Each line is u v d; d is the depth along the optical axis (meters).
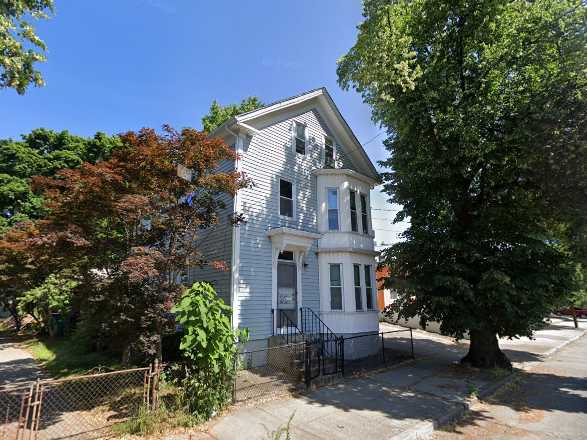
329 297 12.96
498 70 10.56
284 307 11.79
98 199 6.98
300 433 5.33
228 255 10.90
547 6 9.97
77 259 7.62
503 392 8.59
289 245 11.89
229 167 11.53
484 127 10.19
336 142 16.09
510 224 10.77
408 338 17.83
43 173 22.81
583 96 8.71
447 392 7.98
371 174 17.19
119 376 7.90
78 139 24.77
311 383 8.18
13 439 4.75
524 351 15.52
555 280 9.88
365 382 8.74
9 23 5.81
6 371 10.05
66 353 12.22
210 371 5.94
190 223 7.88
